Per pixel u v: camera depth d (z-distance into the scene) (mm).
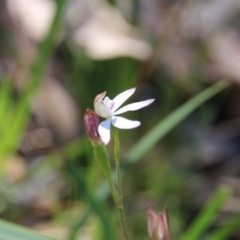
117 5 734
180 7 708
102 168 367
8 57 705
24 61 690
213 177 676
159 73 744
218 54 749
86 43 676
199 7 775
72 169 482
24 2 718
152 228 379
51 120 697
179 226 606
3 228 395
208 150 707
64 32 704
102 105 346
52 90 701
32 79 541
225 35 768
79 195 604
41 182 633
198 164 682
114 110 348
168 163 667
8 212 597
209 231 602
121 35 676
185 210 627
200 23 774
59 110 696
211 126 741
